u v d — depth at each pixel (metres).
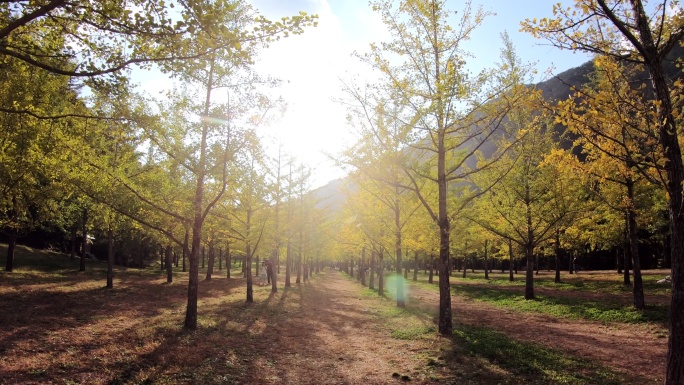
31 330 8.55
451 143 10.59
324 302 18.66
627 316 12.39
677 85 4.59
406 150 10.48
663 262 37.00
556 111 5.02
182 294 18.14
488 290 23.09
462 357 7.85
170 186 12.27
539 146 14.50
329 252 44.75
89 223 19.58
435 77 9.66
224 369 7.00
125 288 18.27
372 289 27.16
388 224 17.92
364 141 11.46
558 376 6.48
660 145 4.54
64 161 9.45
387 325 12.14
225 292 21.20
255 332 10.48
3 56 5.34
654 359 7.78
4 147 7.86
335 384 6.45
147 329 9.53
